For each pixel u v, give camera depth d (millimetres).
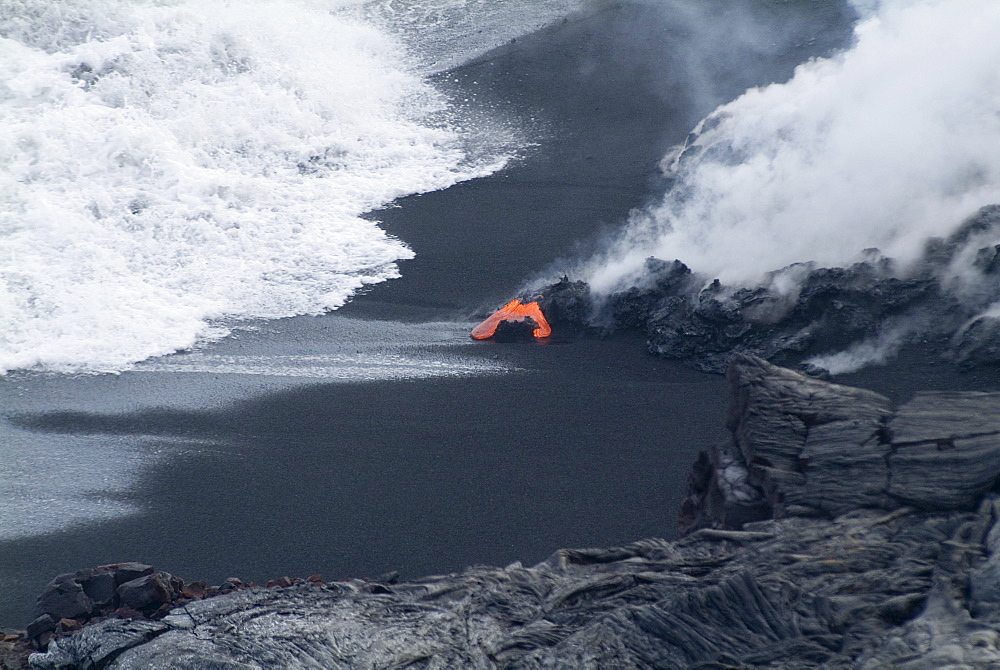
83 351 67500
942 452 30203
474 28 124938
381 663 25094
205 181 88938
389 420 54625
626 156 94250
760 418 33750
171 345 68312
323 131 101500
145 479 49875
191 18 115000
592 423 53188
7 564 43031
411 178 93312
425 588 28672
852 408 33656
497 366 61469
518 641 25703
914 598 24609
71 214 84000
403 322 70125
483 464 49344
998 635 22484
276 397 58625
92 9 113812
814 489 30281
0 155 90375
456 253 79375
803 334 58625
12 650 31547
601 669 23906
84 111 97500
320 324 70375
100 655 25594
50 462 52281
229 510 46531
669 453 49781
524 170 93375
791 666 23094
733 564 27812
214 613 27156
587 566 29500
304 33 118312
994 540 25891
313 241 82688
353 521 44969
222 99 102125
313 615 27109
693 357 60812
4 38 109562
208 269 78812
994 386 51844
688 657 23969
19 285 74812
